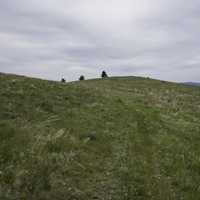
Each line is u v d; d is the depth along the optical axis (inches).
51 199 355.3
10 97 731.4
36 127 565.3
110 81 2484.0
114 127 679.1
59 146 488.4
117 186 413.4
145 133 693.9
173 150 604.4
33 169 401.1
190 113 1170.0
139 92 1726.1
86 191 388.8
